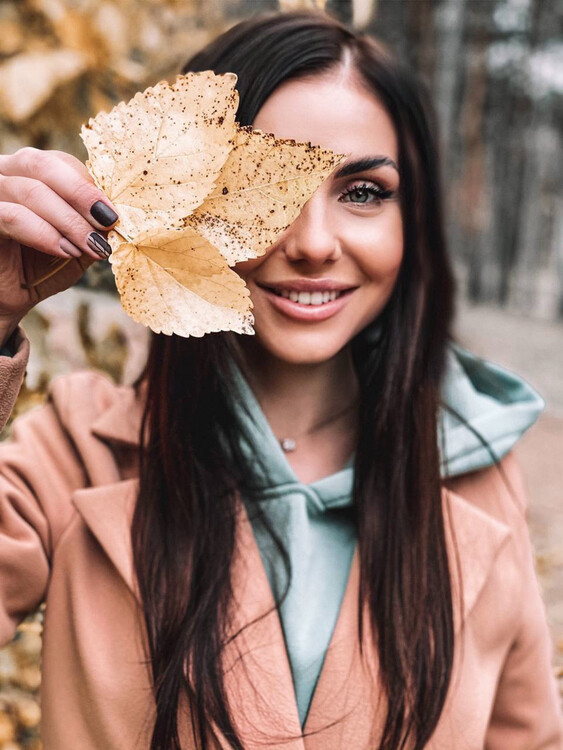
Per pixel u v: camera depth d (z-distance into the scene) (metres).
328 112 0.46
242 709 0.48
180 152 0.36
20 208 0.37
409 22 3.46
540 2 4.48
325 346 0.48
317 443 0.56
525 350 3.32
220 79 0.36
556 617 1.07
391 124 0.50
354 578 0.52
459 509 0.55
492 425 0.58
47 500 0.54
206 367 0.51
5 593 0.51
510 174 4.88
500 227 4.98
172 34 0.99
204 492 0.51
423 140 0.53
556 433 2.30
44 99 0.78
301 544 0.51
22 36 0.83
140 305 0.36
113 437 0.55
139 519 0.51
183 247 0.35
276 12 0.51
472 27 4.25
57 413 0.57
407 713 0.50
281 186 0.37
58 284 0.41
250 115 0.46
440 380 0.56
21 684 0.75
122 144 0.36
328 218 0.47
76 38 0.82
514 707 0.58
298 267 0.46
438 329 0.56
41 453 0.55
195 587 0.50
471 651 0.54
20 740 0.74
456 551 0.54
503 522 0.59
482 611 0.55
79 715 0.50
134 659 0.50
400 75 0.50
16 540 0.51
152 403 0.53
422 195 0.54
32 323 0.78
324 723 0.49
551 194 5.02
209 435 0.52
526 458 2.04
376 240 0.48
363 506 0.53
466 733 0.52
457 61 4.09
